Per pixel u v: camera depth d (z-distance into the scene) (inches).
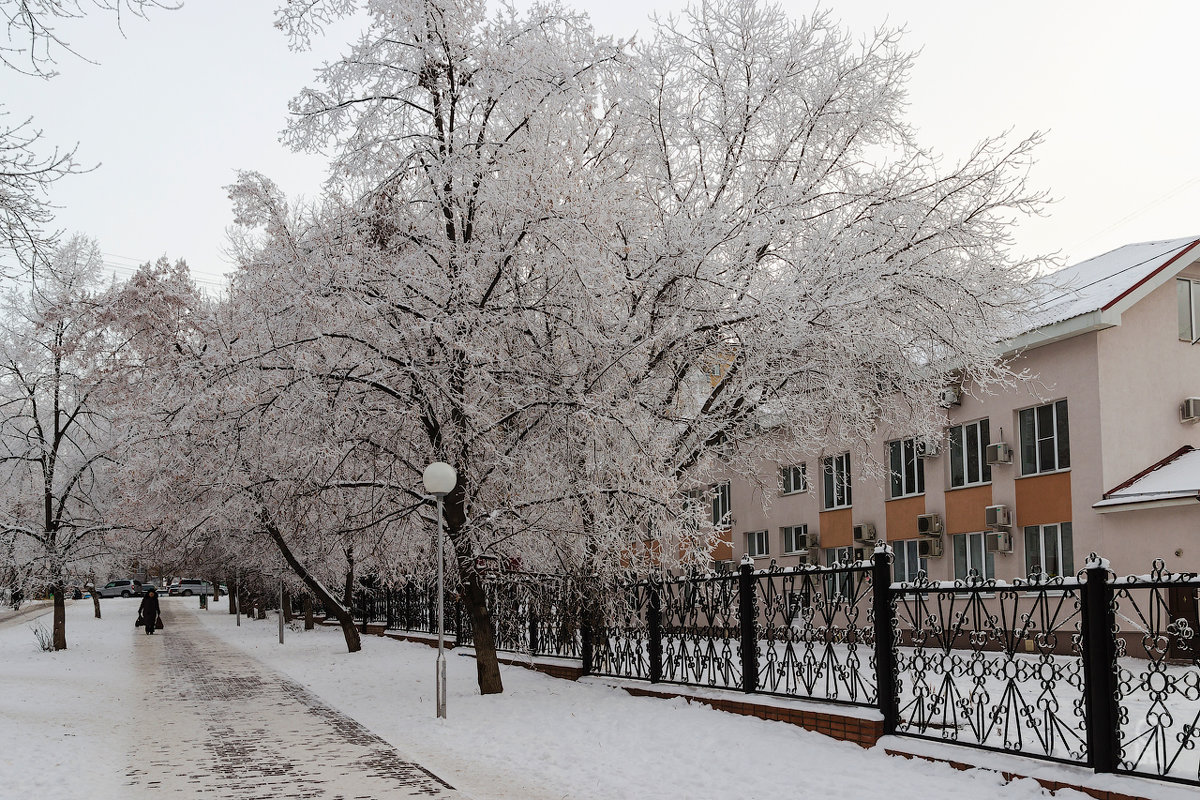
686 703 490.6
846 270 551.5
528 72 548.7
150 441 601.6
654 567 557.3
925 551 938.7
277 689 688.4
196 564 1440.7
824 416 619.2
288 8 511.2
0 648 1075.9
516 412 547.5
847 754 360.2
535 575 579.5
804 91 657.0
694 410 644.7
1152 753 378.3
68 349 984.9
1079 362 784.3
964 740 346.9
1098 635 288.8
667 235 546.0
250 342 569.6
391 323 542.3
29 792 332.8
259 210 596.4
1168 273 770.8
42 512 1125.7
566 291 552.7
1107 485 757.9
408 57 571.8
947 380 668.1
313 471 567.8
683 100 664.4
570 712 499.5
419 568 651.5
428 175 561.9
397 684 700.7
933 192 616.4
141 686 714.8
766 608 450.0
